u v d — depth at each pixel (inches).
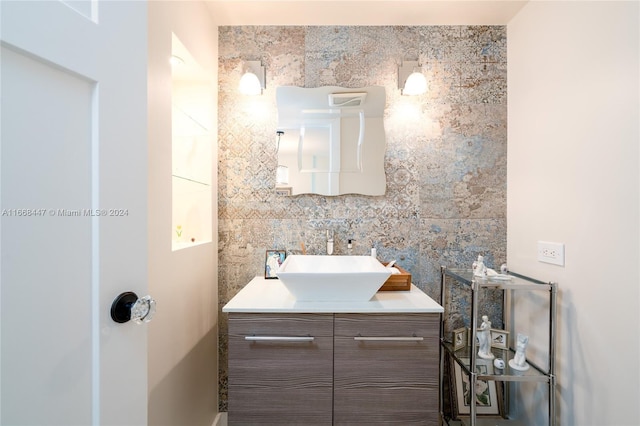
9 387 17.0
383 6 63.7
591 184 47.8
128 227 24.6
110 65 23.0
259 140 70.4
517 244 66.4
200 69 61.0
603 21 45.6
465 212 70.6
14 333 17.2
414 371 49.2
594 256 47.4
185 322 53.9
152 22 43.3
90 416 21.4
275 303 51.4
